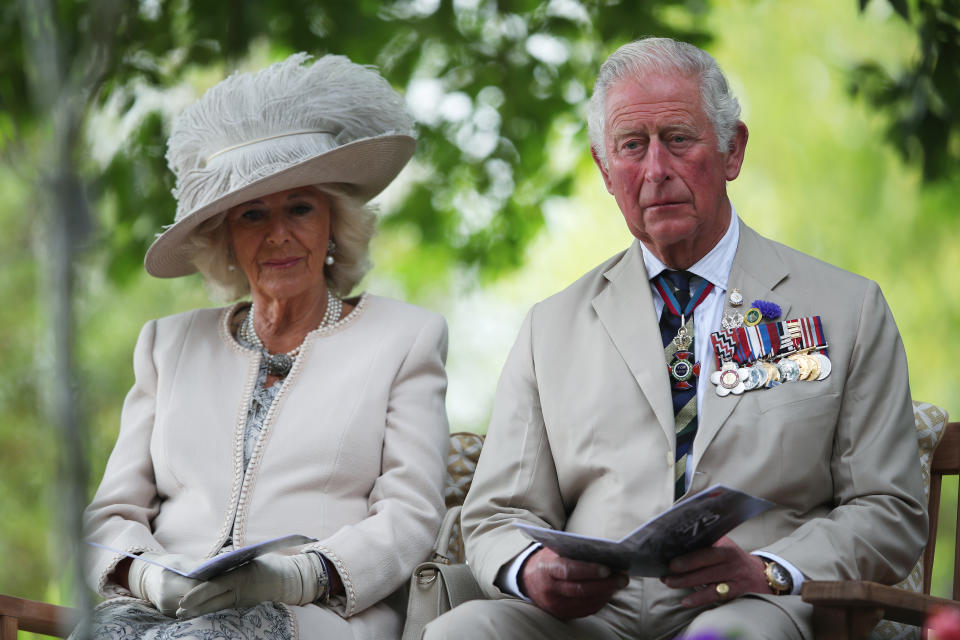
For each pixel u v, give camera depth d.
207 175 13.98
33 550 32.34
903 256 44.03
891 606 8.88
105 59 7.39
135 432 13.90
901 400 11.36
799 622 9.73
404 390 13.79
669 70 11.99
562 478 12.15
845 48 45.47
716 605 10.80
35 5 7.05
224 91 14.27
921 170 25.88
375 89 14.59
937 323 43.41
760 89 46.69
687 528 9.17
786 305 11.82
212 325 14.44
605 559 9.77
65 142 6.88
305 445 13.21
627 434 11.75
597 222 49.03
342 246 14.73
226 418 13.52
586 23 29.11
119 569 12.52
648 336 12.05
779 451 11.12
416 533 12.90
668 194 11.83
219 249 14.52
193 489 13.23
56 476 6.47
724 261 12.28
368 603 12.34
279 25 26.33
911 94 25.44
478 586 12.18
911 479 11.05
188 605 10.91
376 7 27.69
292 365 13.91
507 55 29.78
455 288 38.91
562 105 30.06
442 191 30.81
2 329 29.69
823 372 11.34
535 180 31.05
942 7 24.45
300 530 12.87
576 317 12.70
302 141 14.13
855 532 10.56
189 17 25.19
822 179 45.72
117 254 25.23
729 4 38.88
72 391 6.50
